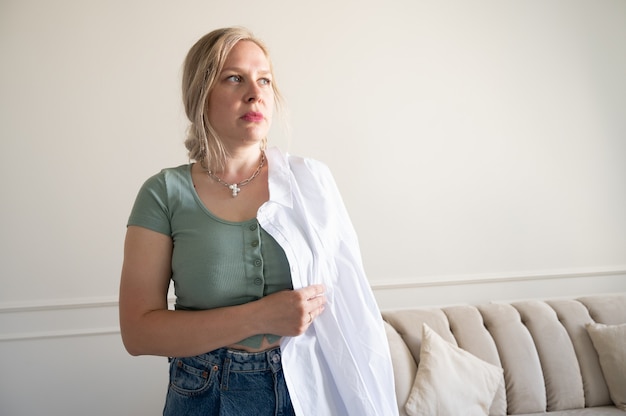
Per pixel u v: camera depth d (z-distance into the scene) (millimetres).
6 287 2432
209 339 741
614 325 2170
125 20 2576
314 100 2730
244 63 842
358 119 2770
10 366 2428
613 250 2986
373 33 2812
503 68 2934
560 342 2129
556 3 2998
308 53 2738
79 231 2498
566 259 2939
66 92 2510
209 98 854
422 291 2797
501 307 2248
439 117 2854
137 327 765
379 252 2770
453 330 2139
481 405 1889
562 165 2965
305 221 867
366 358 875
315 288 786
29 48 2488
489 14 2936
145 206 828
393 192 2791
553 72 2984
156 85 2586
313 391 825
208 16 2648
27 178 2465
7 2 2477
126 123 2555
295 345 823
